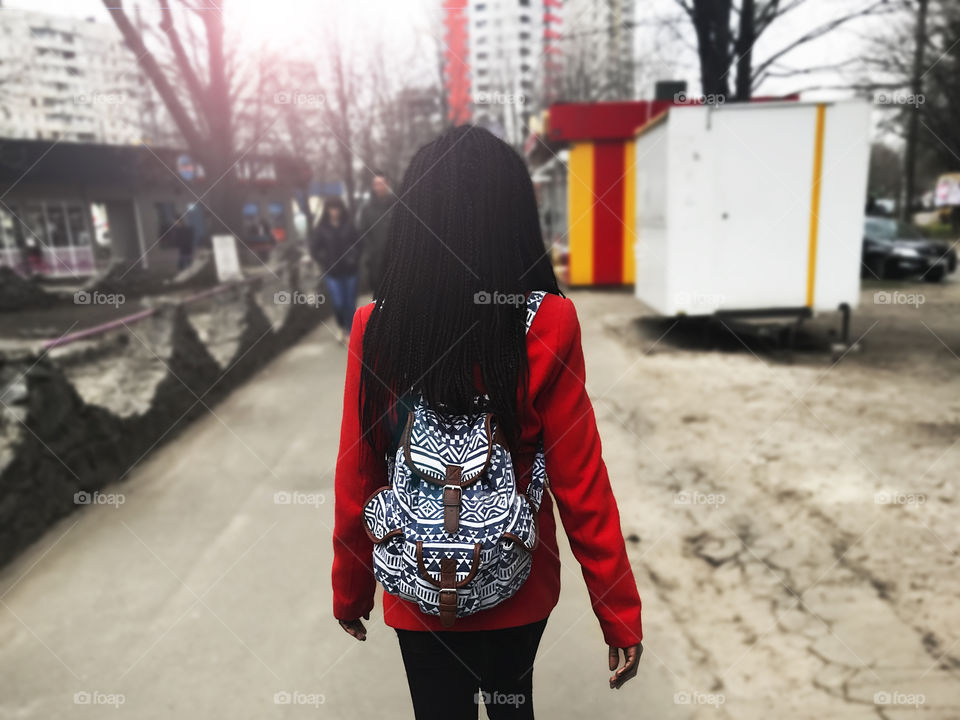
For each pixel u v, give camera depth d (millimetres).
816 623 2139
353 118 15844
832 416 4258
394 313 938
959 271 14773
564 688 1870
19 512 2705
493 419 913
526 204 975
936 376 5219
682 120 6020
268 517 2996
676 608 2248
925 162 22859
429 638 970
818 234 6145
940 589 2287
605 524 985
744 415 4336
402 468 907
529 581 980
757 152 6039
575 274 11242
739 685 1866
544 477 989
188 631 2160
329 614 2250
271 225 22797
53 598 2355
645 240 7320
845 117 5910
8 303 10320
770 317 6336
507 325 921
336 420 4477
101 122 19859
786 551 2588
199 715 1791
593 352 6430
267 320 6852
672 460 3576
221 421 4531
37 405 2945
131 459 3639
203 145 10859
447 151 951
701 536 2730
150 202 22453
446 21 16312
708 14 8023
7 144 18391
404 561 886
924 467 3346
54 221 20031
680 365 5812
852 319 8016
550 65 15406
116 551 2689
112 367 4230
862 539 2654
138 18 10281
